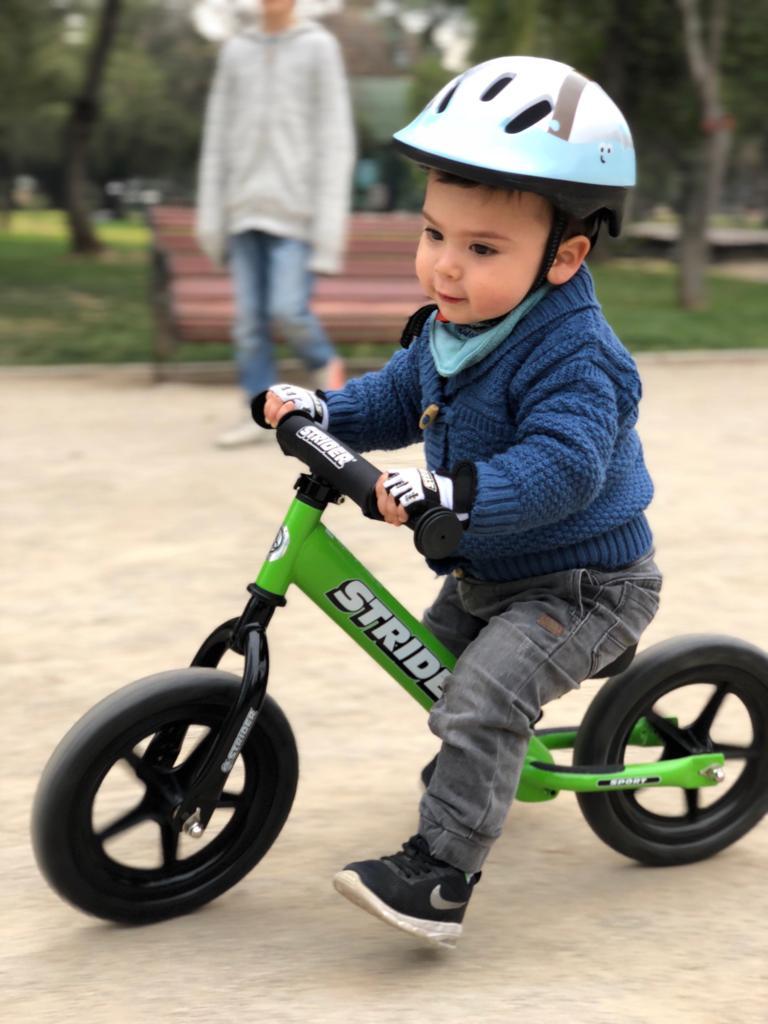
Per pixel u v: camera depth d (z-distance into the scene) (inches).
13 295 322.7
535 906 60.8
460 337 55.4
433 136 52.1
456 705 54.9
